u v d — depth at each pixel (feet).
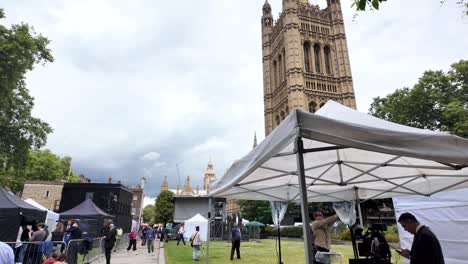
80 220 57.00
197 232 51.49
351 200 30.09
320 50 221.25
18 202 36.55
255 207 175.94
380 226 18.98
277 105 232.53
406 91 106.52
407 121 101.60
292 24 214.48
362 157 18.80
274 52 248.32
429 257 13.32
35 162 171.63
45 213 40.47
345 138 11.72
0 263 13.55
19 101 74.84
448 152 10.04
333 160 19.88
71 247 34.94
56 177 185.16
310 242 12.00
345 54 218.59
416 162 17.57
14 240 33.14
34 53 65.67
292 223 158.20
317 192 27.73
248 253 64.54
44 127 79.51
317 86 207.51
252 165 14.80
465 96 85.76
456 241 31.19
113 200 101.14
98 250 49.65
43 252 30.14
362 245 19.36
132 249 74.95
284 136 13.05
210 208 32.14
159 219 216.95
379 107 118.21
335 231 98.17
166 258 53.57
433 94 92.89
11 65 61.21
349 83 209.97
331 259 19.48
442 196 33.01
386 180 22.57
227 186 17.93
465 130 73.87
